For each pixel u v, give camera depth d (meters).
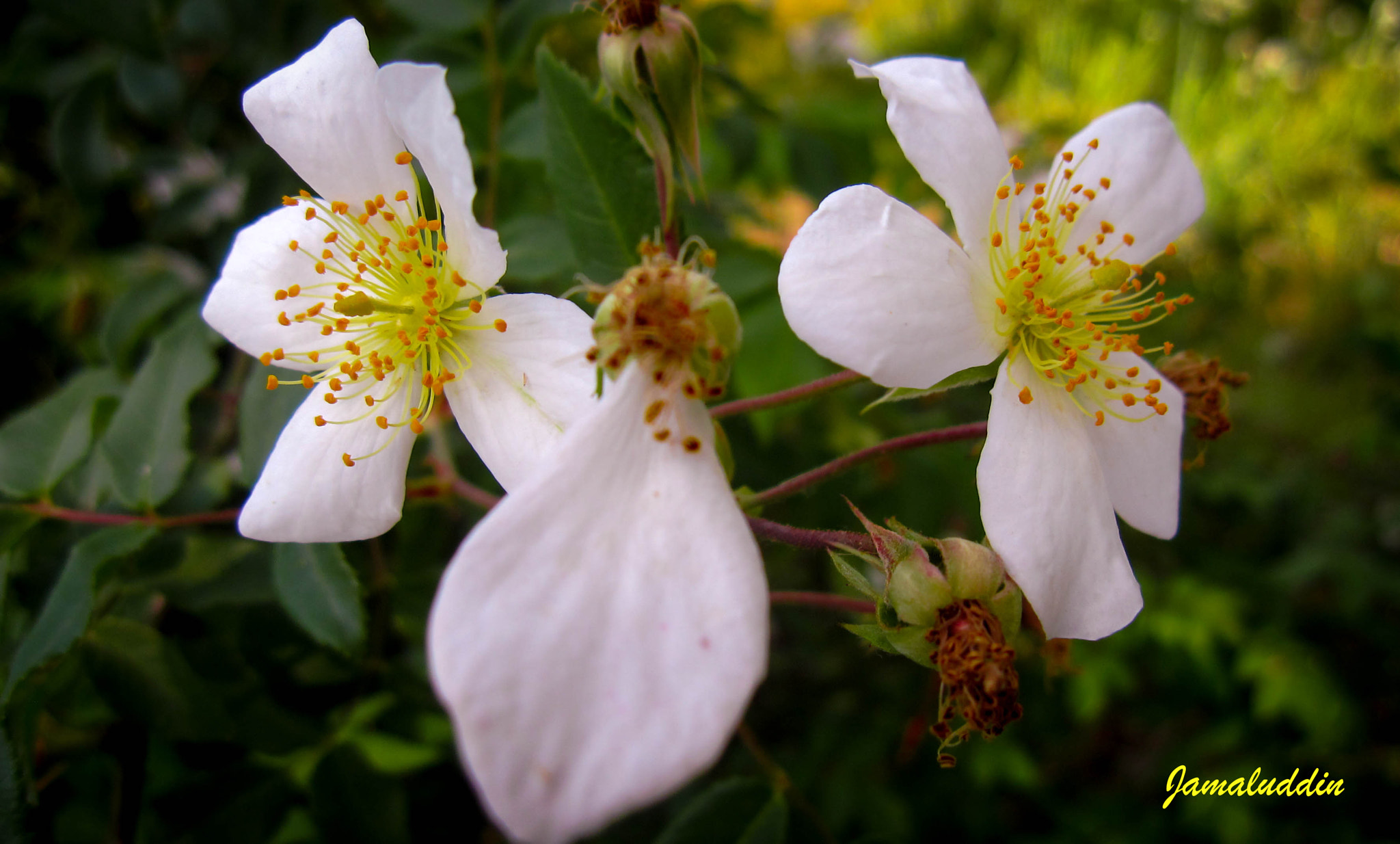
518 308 0.09
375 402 0.09
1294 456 0.30
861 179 0.18
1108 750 0.25
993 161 0.10
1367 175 0.34
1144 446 0.10
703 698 0.07
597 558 0.07
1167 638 0.20
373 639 0.12
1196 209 0.11
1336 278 0.34
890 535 0.09
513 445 0.09
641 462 0.07
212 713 0.11
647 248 0.08
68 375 0.21
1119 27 0.35
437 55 0.13
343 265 0.10
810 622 0.21
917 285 0.09
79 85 0.16
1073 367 0.10
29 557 0.12
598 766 0.06
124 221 0.18
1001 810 0.23
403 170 0.09
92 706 0.12
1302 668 0.21
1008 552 0.08
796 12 0.33
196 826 0.11
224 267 0.10
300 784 0.12
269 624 0.11
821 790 0.19
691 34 0.10
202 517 0.11
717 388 0.08
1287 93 0.37
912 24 0.34
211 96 0.17
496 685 0.07
